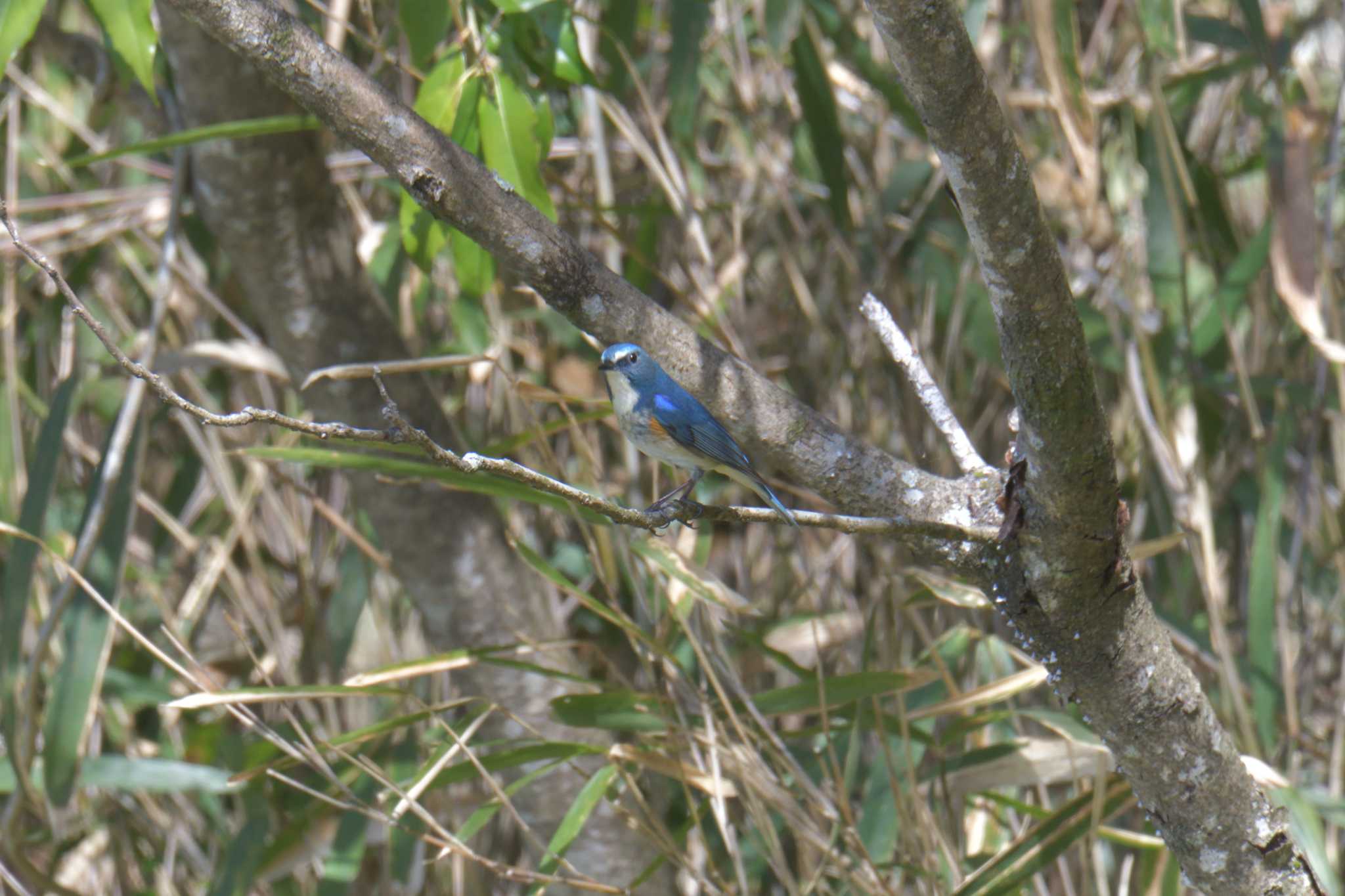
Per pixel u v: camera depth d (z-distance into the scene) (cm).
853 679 723
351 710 1077
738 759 736
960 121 390
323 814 875
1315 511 1059
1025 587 514
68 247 1092
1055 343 432
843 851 770
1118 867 956
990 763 769
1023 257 415
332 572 1166
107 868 1097
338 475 1135
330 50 483
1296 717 883
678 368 543
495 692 911
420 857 945
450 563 881
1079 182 1030
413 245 719
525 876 707
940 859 746
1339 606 955
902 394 1050
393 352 866
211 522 1166
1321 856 675
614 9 908
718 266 1122
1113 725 536
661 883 925
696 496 1070
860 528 489
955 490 551
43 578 1052
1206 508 835
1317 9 1098
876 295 1062
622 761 749
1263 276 1040
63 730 802
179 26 744
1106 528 484
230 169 781
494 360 714
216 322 1167
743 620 1031
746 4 1149
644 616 907
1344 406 855
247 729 1044
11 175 1061
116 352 386
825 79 998
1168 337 981
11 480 1020
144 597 1154
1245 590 1047
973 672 962
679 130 948
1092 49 1083
